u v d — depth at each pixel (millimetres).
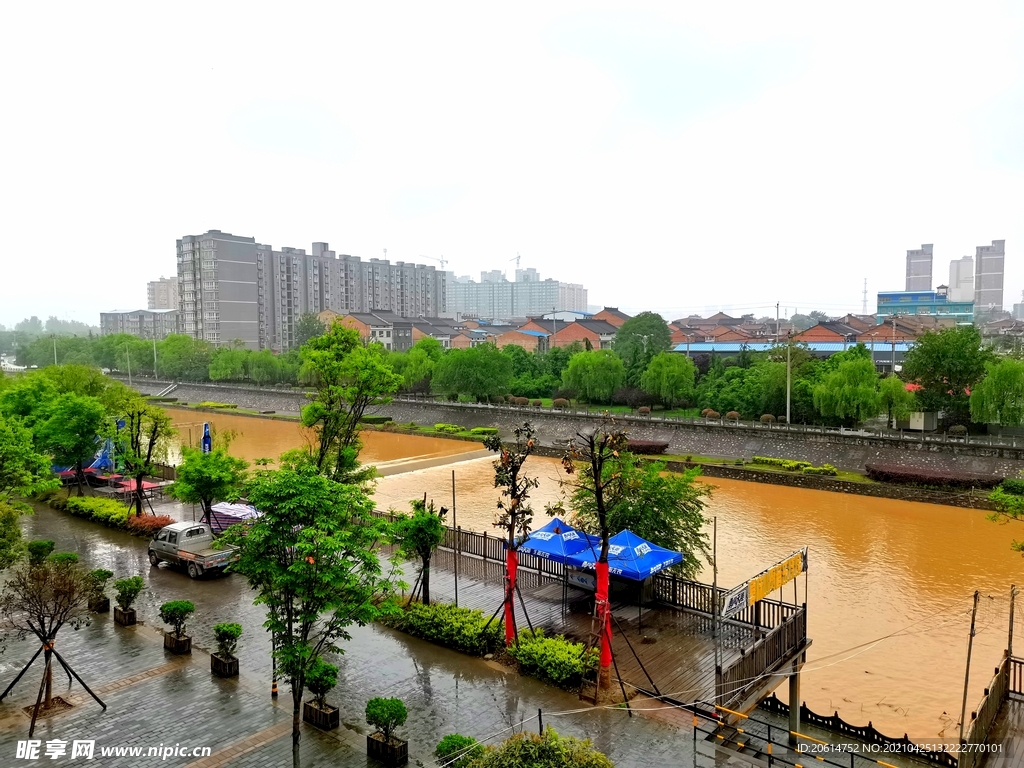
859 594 28047
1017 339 112750
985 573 30531
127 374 131875
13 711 16516
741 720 15625
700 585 21672
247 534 14898
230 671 18297
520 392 89188
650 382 75250
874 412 56219
